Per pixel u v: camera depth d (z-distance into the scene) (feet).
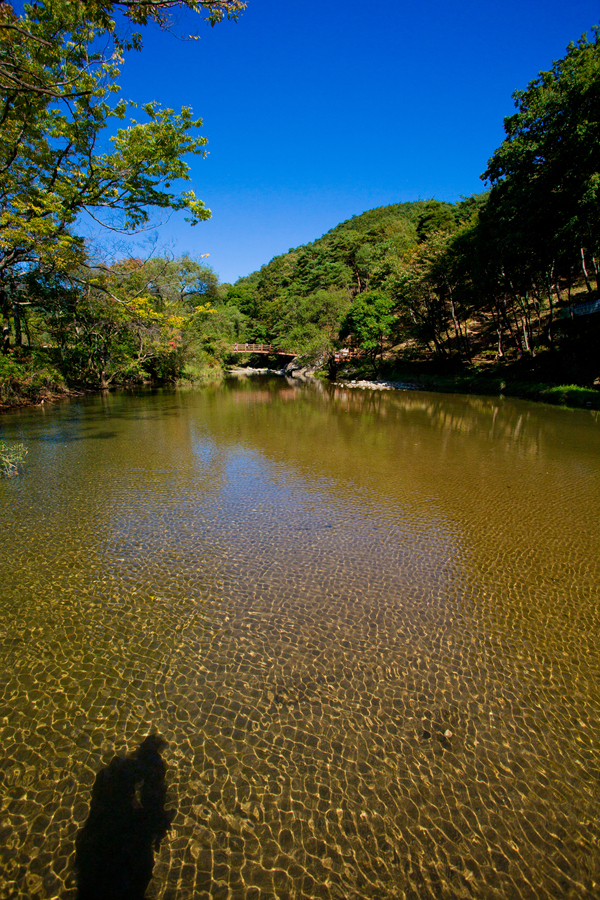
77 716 10.68
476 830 8.25
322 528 22.06
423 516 23.62
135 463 34.83
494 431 48.44
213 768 9.38
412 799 8.80
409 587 16.69
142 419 58.90
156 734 10.19
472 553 19.42
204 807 8.59
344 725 10.52
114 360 107.65
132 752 9.73
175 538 20.86
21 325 92.43
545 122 65.77
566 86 62.08
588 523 22.61
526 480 29.91
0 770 9.29
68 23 30.63
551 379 79.97
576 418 56.54
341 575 17.51
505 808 8.64
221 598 15.84
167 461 35.50
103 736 10.14
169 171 40.47
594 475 31.04
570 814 8.55
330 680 11.95
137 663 12.53
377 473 31.78
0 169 37.40
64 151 38.70
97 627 14.16
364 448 40.19
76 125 36.63
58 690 11.51
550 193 65.10
